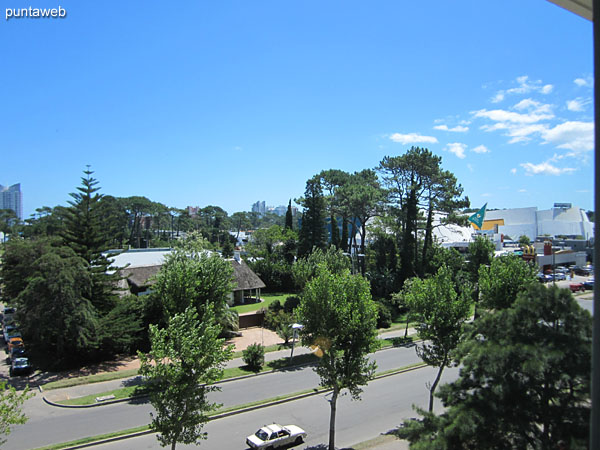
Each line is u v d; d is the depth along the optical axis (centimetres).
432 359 2202
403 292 4822
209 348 1734
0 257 4753
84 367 3394
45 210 9500
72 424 2331
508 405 942
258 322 4753
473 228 10600
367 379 2066
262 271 6688
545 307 1012
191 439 1706
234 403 2648
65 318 3164
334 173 7031
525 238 12212
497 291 2641
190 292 3073
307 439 2180
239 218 18438
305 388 2931
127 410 2534
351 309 2031
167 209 13212
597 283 662
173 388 1648
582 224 13038
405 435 1087
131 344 3725
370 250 6200
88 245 3850
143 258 5784
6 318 4781
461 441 969
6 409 1588
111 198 10219
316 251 4966
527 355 942
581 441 805
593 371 660
